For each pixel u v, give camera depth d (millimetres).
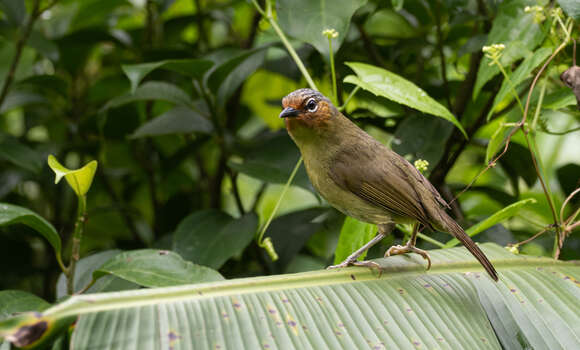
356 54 8891
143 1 11016
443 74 7676
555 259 6027
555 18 6383
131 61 9617
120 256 5371
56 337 4078
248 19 11273
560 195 9703
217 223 7312
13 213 5199
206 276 5195
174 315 4297
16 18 8727
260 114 11430
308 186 7184
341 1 6457
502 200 8555
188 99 7957
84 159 10406
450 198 8188
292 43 8633
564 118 10156
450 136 7820
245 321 4414
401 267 5500
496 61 6008
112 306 4219
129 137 8227
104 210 9406
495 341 4984
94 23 10609
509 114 7000
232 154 8453
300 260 9828
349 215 6461
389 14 9344
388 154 6293
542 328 5188
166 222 9727
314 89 6605
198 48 9930
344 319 4723
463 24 8617
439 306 5082
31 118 9844
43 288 9430
